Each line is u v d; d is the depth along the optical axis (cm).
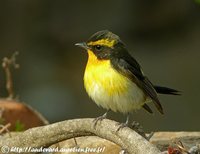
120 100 716
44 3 1950
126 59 734
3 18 1944
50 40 1936
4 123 889
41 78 1853
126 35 1920
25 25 1944
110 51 724
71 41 1928
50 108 1750
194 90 1723
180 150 634
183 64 1831
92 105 1730
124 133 623
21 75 1841
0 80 1800
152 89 742
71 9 1941
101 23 1928
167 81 1780
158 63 1848
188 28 1914
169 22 1909
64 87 1827
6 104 914
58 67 1892
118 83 709
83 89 1803
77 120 655
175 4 1906
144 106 777
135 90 727
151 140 760
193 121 1633
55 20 1942
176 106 1650
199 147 686
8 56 1912
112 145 715
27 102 1778
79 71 1875
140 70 757
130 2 1916
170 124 1614
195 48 1880
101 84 711
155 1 1911
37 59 1906
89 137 739
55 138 668
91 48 730
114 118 1605
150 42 1917
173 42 1909
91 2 1933
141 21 1914
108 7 1927
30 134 679
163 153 612
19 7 1950
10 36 1931
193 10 1906
